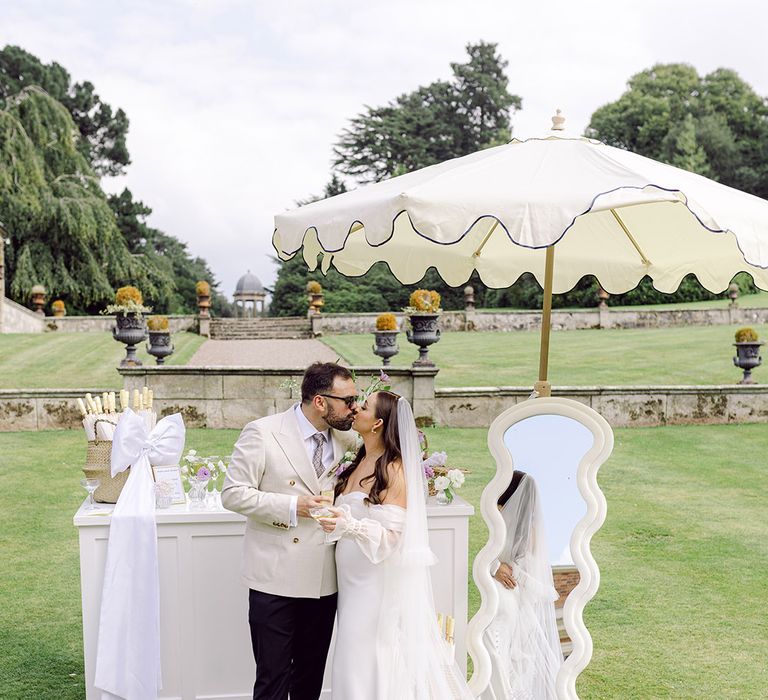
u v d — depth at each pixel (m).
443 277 5.26
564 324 26.70
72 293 34.81
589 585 3.87
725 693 4.49
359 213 3.20
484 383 16.02
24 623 5.41
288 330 28.02
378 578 3.50
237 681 4.14
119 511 3.96
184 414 12.23
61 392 12.44
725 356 18.97
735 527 7.84
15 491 8.90
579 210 2.91
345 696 3.41
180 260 54.47
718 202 3.13
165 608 4.09
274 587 3.55
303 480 3.58
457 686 3.62
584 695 4.46
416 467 3.52
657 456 10.92
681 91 54.38
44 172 33.78
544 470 3.94
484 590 3.88
